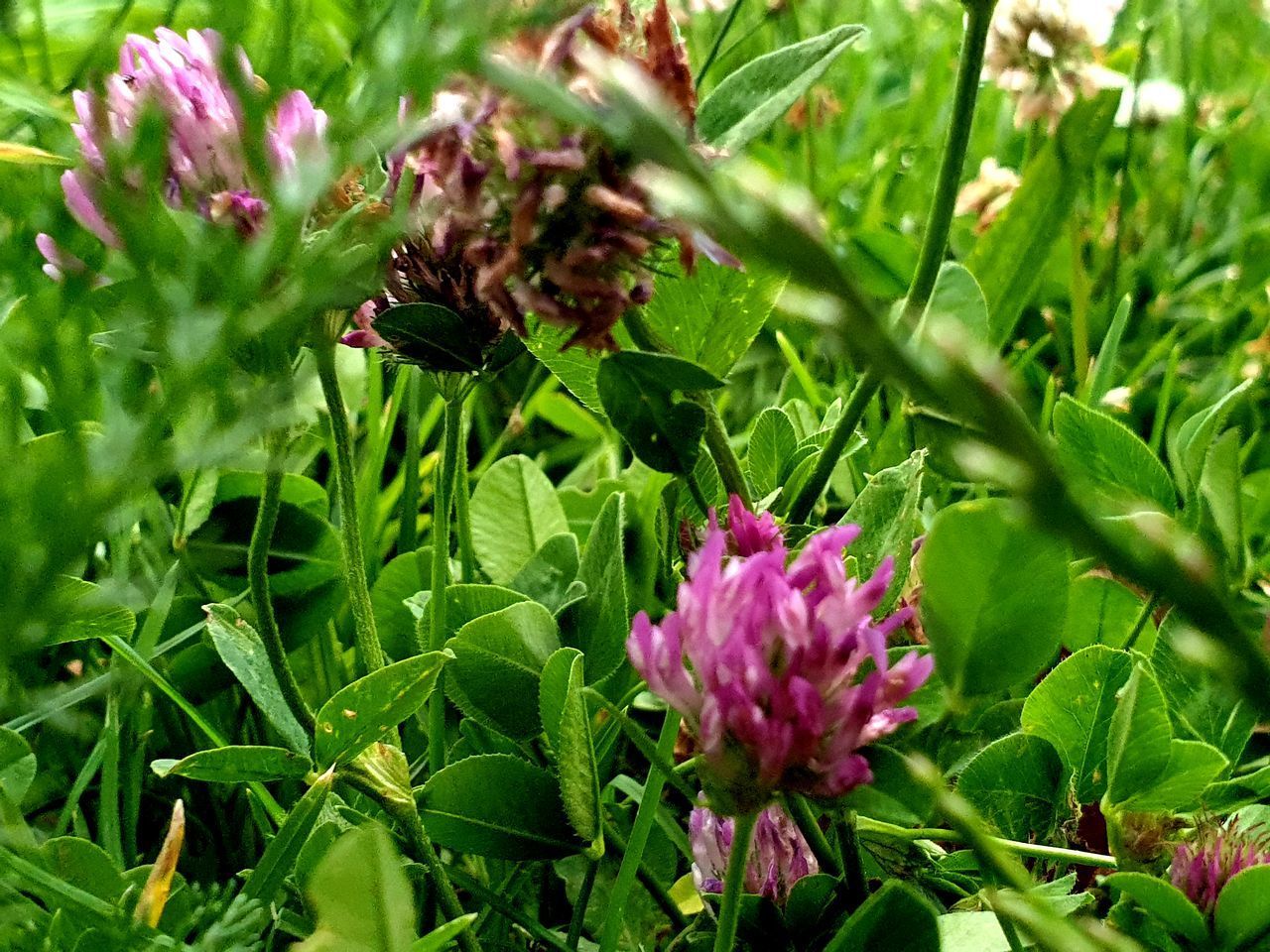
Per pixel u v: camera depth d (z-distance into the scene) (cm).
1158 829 15
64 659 20
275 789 19
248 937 13
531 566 20
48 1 24
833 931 15
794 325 29
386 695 15
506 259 14
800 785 12
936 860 17
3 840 12
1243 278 36
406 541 24
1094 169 39
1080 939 12
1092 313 32
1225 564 19
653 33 14
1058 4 32
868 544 16
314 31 16
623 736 20
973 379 7
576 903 16
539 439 31
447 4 10
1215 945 14
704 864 16
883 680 12
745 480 19
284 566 22
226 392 10
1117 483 19
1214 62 53
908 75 52
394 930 11
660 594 22
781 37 46
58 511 9
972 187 35
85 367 10
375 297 16
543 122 13
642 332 17
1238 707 17
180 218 13
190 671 20
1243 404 29
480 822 16
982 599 13
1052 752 16
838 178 39
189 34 14
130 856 18
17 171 13
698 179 7
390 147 13
